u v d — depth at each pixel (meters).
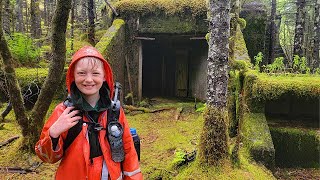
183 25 10.05
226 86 4.25
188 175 4.23
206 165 4.25
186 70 12.45
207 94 4.33
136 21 10.33
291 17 21.12
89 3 11.32
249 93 6.05
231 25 4.89
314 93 5.79
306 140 5.83
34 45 9.75
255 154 5.17
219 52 4.14
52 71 4.69
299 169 5.82
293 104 6.56
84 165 2.19
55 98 7.25
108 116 2.28
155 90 13.51
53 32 4.43
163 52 13.00
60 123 2.09
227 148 4.35
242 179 4.05
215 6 4.07
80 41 11.66
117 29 9.70
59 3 4.27
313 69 10.16
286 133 5.88
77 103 2.20
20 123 4.93
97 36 11.80
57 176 2.27
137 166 2.41
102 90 2.31
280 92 5.89
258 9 11.02
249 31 11.05
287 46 19.52
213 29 4.12
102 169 2.23
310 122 6.39
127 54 10.52
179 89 12.68
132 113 9.28
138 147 2.80
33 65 8.69
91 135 2.22
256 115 6.03
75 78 2.21
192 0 9.87
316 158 5.86
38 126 5.01
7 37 9.07
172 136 6.95
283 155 5.93
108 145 2.25
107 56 8.73
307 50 15.24
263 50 11.12
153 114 9.23
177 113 9.11
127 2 10.32
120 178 2.30
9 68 4.60
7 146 5.42
